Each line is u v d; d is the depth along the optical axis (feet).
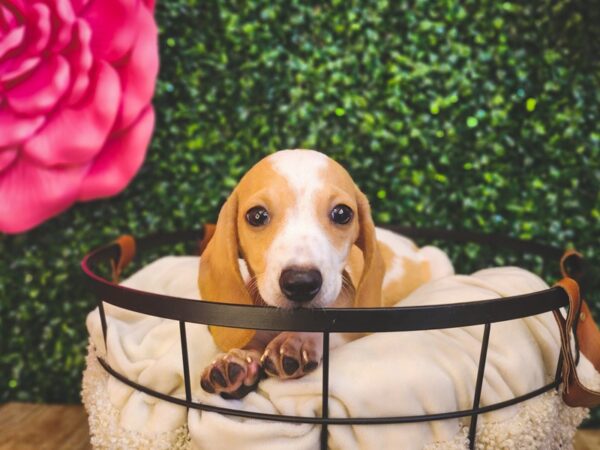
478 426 1.00
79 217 1.80
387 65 1.72
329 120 1.75
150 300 0.93
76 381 1.87
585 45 1.68
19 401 1.90
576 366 1.17
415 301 1.23
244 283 1.11
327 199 1.04
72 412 1.84
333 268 0.99
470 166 1.76
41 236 1.80
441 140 1.75
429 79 1.72
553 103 1.71
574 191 1.74
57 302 1.84
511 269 1.40
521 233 1.77
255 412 0.93
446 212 1.79
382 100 1.74
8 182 1.67
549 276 1.79
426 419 0.92
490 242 1.65
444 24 1.70
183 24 1.73
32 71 1.61
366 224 1.14
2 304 1.83
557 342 1.15
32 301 1.84
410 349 1.00
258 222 1.04
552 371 1.12
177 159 1.78
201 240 1.68
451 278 1.34
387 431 0.93
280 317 0.85
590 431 1.78
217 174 1.79
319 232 1.00
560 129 1.72
